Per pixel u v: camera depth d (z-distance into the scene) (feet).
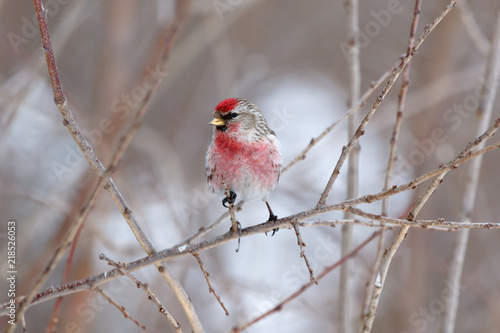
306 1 55.57
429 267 38.93
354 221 18.31
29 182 38.63
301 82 55.06
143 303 36.19
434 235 40.16
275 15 55.26
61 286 17.17
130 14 42.39
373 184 43.70
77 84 47.14
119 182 36.99
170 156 40.01
